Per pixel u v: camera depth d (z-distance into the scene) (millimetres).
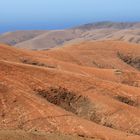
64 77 68812
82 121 53531
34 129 49781
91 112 61812
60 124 51406
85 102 63312
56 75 68625
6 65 65625
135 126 60188
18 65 67500
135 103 70125
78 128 50812
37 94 61438
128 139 49844
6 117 51344
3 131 36312
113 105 63594
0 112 51969
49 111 54219
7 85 58531
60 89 64312
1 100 54281
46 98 62031
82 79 70250
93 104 63031
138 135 55094
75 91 64938
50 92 63188
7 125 49812
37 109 54094
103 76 100812
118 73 103062
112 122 60375
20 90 58469
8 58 98562
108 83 72438
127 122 60750
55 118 52594
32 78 64750
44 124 50969
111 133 50938
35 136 37250
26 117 51938
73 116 54875
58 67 104812
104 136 49438
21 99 55531
